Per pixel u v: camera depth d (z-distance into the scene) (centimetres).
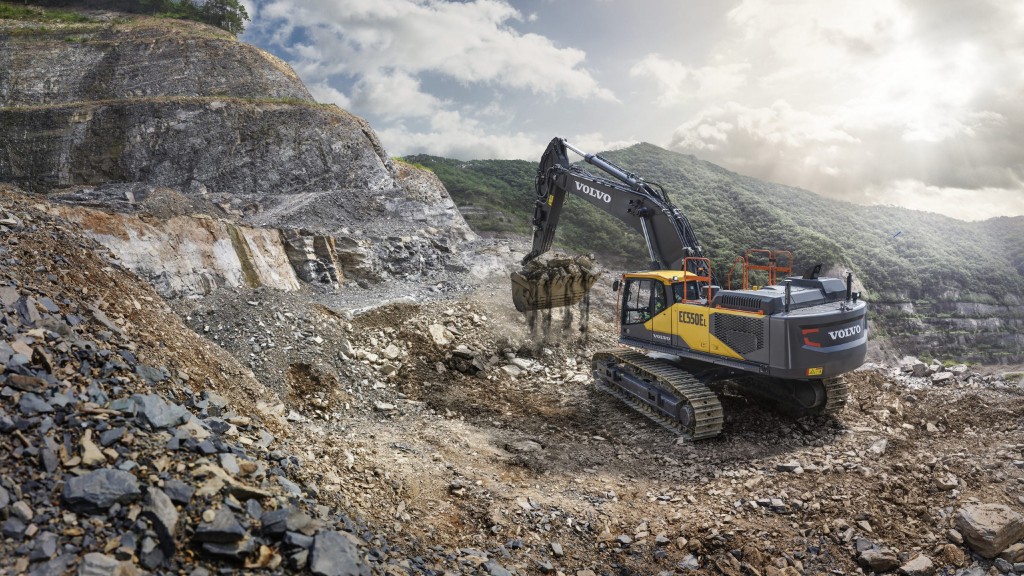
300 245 1750
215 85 3136
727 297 1007
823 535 689
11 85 2928
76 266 748
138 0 4003
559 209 1514
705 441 1000
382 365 1213
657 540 679
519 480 834
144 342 677
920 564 624
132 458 440
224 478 449
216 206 2109
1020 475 820
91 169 2552
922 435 1023
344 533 492
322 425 932
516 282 1487
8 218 765
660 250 1237
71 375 507
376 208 2595
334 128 2808
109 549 363
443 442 933
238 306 1179
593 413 1157
